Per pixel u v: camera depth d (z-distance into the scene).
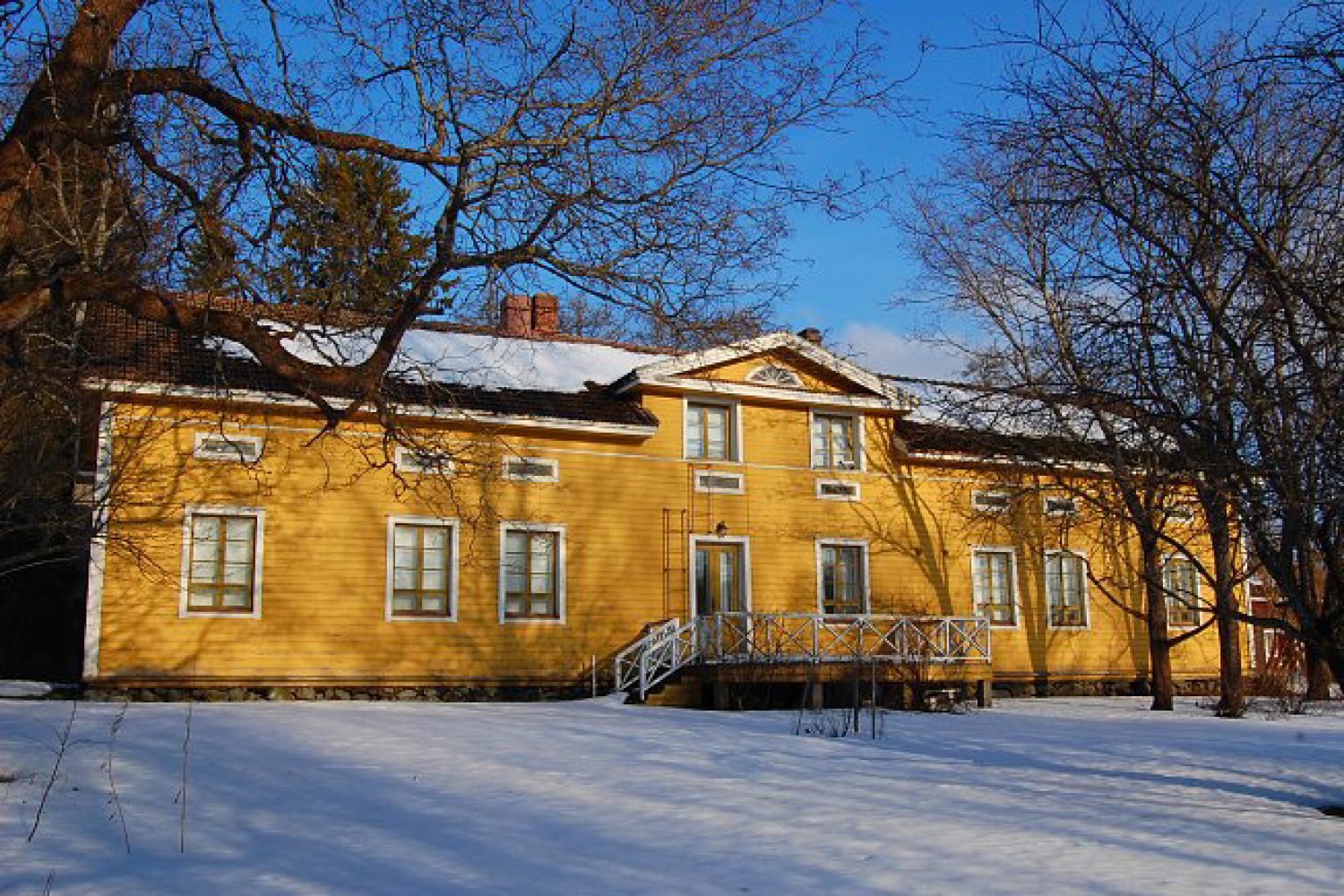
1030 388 15.10
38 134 10.66
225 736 15.10
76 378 16.27
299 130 11.41
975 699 26.72
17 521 19.97
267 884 8.33
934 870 8.85
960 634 26.89
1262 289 11.37
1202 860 9.34
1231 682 24.45
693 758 15.03
